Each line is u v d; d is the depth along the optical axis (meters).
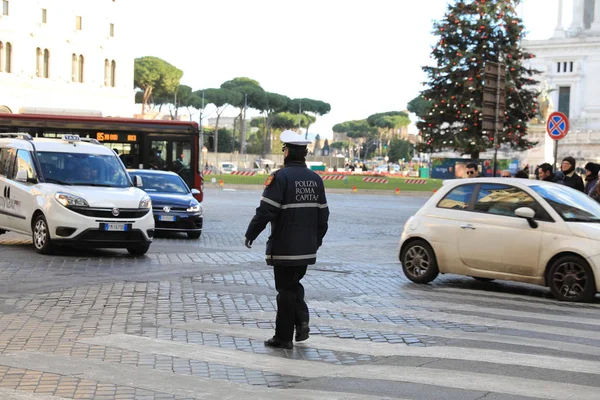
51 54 73.50
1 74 67.06
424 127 56.59
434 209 13.95
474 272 13.30
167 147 31.98
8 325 9.33
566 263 12.30
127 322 9.64
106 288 12.23
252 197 45.66
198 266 15.36
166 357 7.90
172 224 21.84
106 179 17.39
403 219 32.22
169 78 112.19
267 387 6.89
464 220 13.46
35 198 16.61
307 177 8.34
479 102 54.47
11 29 68.06
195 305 10.96
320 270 15.41
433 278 13.86
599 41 112.75
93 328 9.25
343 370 7.52
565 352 8.42
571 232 12.34
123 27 83.88
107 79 82.25
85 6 77.69
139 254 17.11
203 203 38.88
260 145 148.25
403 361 7.93
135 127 31.73
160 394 6.61
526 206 12.94
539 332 9.58
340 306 11.19
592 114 113.25
